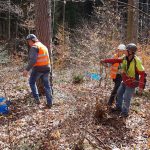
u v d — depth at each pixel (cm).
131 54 477
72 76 825
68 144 384
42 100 577
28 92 636
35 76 542
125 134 429
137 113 507
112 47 850
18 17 1473
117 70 516
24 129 438
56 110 514
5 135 414
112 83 633
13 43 1473
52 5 1764
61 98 579
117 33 929
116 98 511
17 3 1516
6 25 1714
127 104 489
